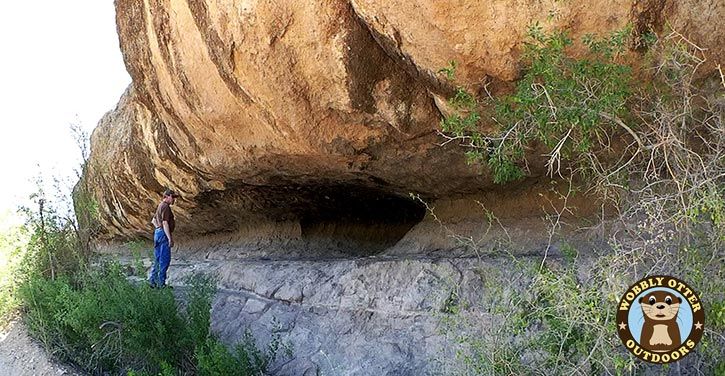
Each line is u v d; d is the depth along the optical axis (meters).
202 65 5.95
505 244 5.53
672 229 3.36
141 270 7.56
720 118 3.26
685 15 3.62
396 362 5.27
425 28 4.29
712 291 3.15
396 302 5.72
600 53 3.62
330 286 6.49
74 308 7.00
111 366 7.02
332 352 5.80
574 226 4.72
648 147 3.26
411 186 6.47
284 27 4.95
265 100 5.47
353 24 4.79
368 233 8.69
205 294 6.81
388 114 5.13
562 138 3.69
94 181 12.25
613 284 3.20
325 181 7.11
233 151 6.77
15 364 8.23
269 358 5.97
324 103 5.29
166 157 8.54
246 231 10.23
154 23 6.41
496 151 3.74
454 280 5.32
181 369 6.38
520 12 3.86
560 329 3.52
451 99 4.43
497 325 4.30
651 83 3.56
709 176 3.14
